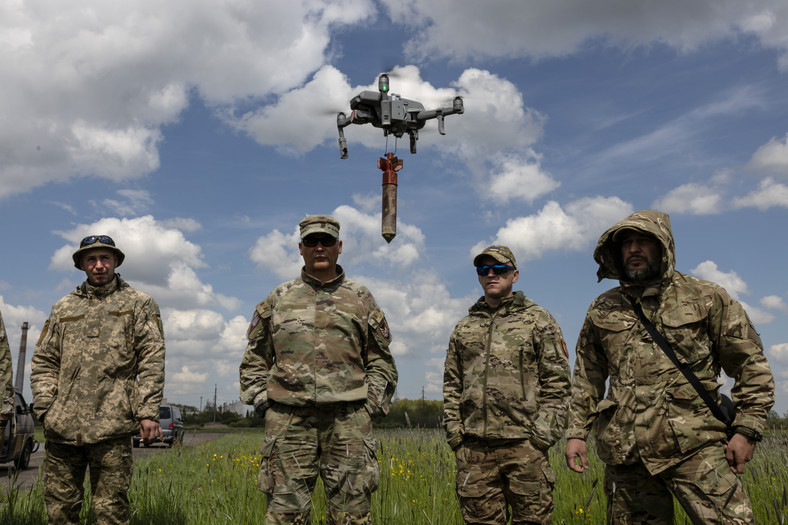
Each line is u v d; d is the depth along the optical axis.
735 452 2.86
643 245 3.18
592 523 4.61
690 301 3.06
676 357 3.04
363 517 3.54
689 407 2.98
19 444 11.38
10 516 4.48
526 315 4.18
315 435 3.58
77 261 4.48
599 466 6.54
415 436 8.98
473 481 4.09
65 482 4.25
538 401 4.04
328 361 3.61
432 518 4.40
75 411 4.21
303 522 3.50
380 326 3.81
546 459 4.00
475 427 4.09
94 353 4.31
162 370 4.48
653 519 3.09
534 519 3.91
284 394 3.57
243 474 8.18
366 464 3.59
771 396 2.89
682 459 2.93
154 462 10.36
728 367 3.04
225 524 4.77
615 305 3.27
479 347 4.21
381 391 3.75
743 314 3.00
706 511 2.85
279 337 3.65
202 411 52.03
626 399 3.10
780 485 5.03
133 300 4.49
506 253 4.32
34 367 4.38
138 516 4.90
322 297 3.72
